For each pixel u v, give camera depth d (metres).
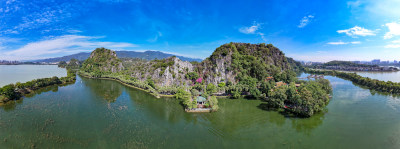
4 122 72.19
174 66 148.00
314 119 80.62
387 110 94.56
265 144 60.19
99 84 170.88
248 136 65.44
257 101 108.62
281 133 67.88
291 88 92.81
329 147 58.59
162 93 125.88
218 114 86.56
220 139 63.00
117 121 76.19
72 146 55.88
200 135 65.56
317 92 91.38
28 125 70.00
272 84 127.00
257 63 149.25
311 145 59.75
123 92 134.75
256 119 80.81
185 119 80.19
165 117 82.19
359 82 184.88
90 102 104.38
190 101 95.81
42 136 61.59
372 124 76.00
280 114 86.81
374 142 61.59
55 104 98.81
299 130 70.31
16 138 59.66
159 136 63.91
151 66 168.50
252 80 124.31
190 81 140.25
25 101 104.38
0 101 98.62
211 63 146.12
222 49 149.88
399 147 58.44
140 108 94.69
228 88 119.38
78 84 170.12
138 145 57.44
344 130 70.44
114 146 56.53
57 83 166.25
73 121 75.12
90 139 60.50
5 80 190.25
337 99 116.56
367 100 115.12
